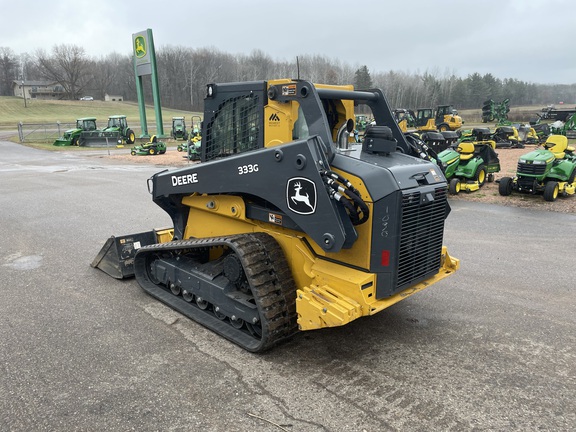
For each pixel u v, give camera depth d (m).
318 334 4.29
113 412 3.14
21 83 105.56
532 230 8.11
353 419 3.06
